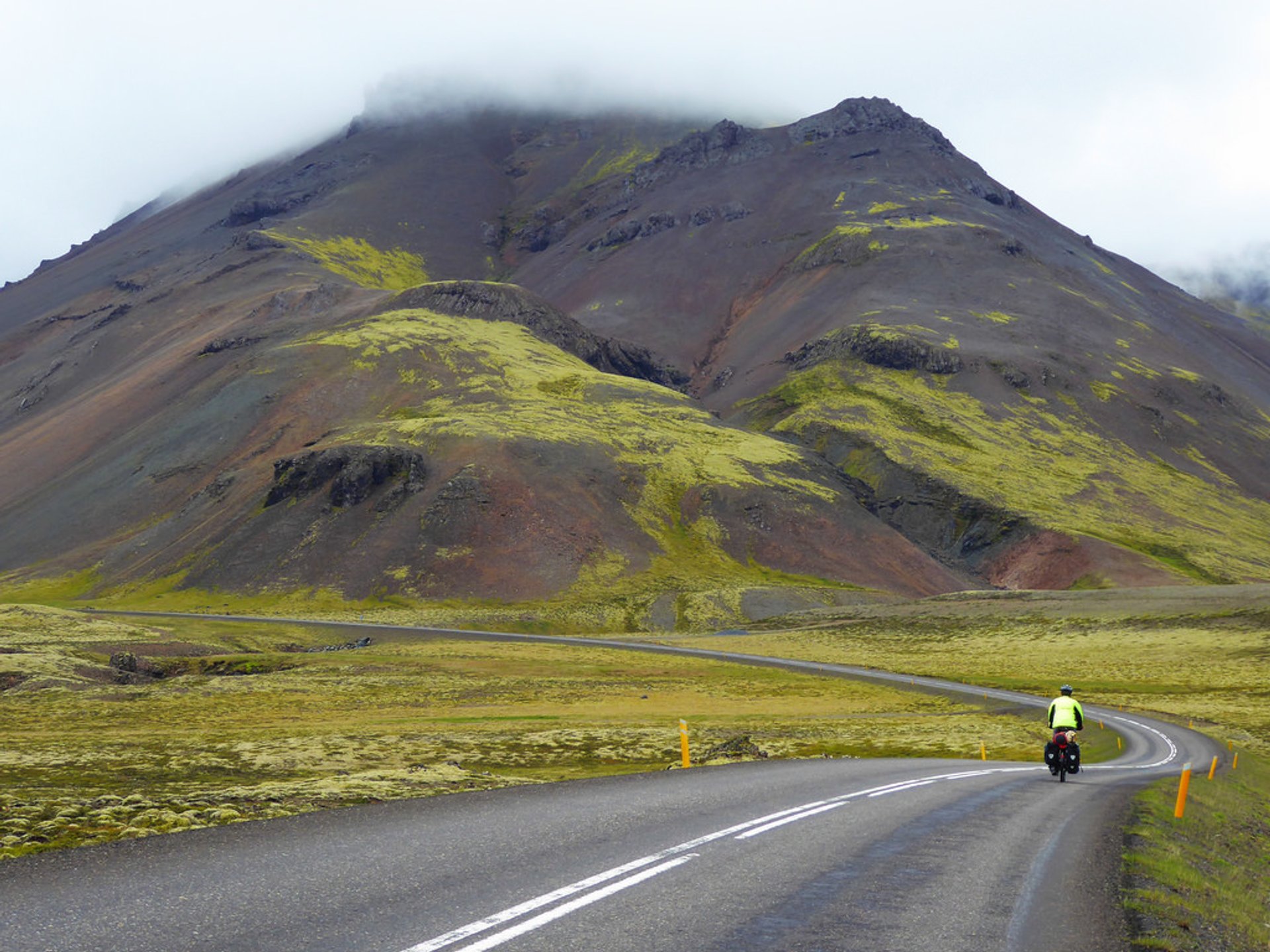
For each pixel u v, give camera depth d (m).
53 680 92.44
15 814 17.08
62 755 41.12
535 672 105.50
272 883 10.44
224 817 16.25
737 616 181.88
